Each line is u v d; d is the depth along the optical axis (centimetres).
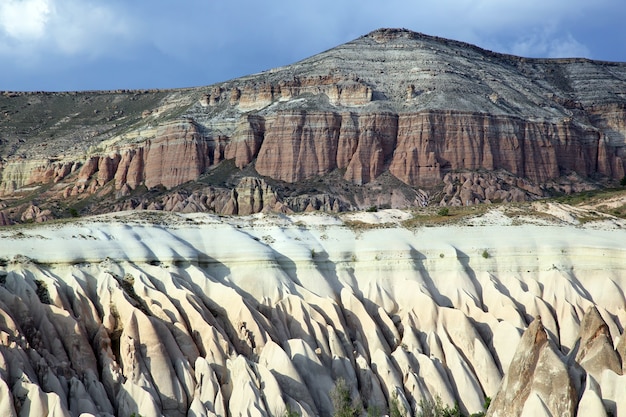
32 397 10912
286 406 11788
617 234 16400
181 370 12369
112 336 12762
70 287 13375
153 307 13250
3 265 13338
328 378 12719
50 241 13912
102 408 11606
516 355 10256
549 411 9588
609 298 15488
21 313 12462
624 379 9738
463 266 15700
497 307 14988
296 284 14900
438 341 13825
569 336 14450
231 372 12306
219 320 13688
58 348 12231
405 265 15475
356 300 14550
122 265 13988
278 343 13300
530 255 15912
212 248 14912
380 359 13150
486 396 13262
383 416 12288
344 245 15575
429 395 12875
